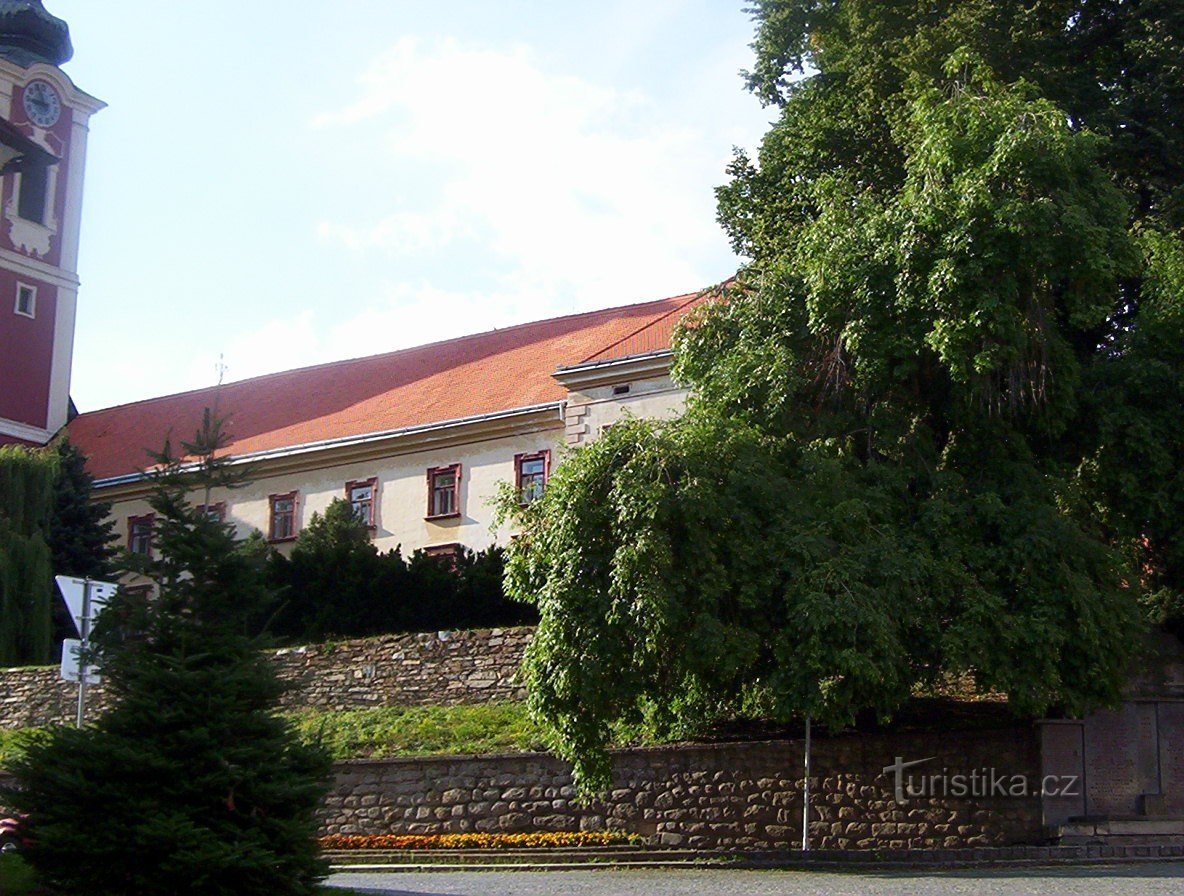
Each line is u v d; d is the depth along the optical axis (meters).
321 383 56.97
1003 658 21.62
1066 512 24.25
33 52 61.28
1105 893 16.83
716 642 20.72
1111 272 23.23
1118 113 30.66
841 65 34.25
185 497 16.38
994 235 22.81
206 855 14.44
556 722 22.22
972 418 24.20
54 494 45.19
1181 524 24.69
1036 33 31.75
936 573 21.92
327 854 24.44
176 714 15.05
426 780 25.86
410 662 33.09
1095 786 23.56
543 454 45.28
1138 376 24.64
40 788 14.94
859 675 20.36
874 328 23.66
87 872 14.66
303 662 34.16
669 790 24.47
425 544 47.38
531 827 25.05
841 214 25.05
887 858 21.81
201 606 15.89
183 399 61.00
